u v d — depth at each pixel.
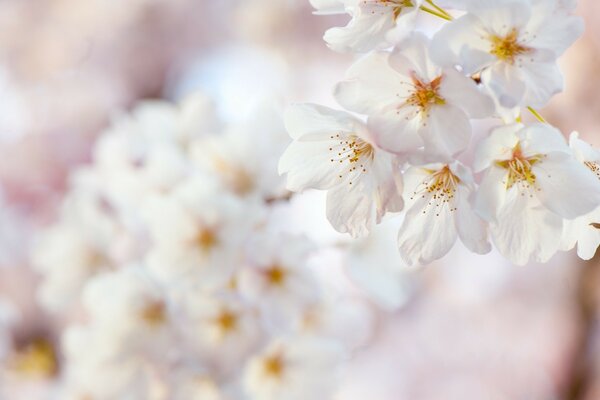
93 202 0.63
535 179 0.43
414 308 1.35
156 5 1.59
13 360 0.94
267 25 1.48
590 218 0.44
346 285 1.09
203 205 0.54
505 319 1.33
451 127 0.43
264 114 0.56
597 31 1.04
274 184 0.55
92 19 1.55
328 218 0.45
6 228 1.30
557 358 1.24
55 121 1.51
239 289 0.54
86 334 0.58
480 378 1.31
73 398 0.61
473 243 0.44
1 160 1.46
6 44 1.50
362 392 1.30
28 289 1.19
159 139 0.61
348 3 0.44
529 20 0.42
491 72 0.42
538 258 0.44
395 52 0.42
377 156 0.44
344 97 0.43
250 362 0.56
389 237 0.58
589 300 1.00
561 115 1.01
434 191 0.44
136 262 0.57
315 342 0.56
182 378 0.56
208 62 1.58
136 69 1.59
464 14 0.42
